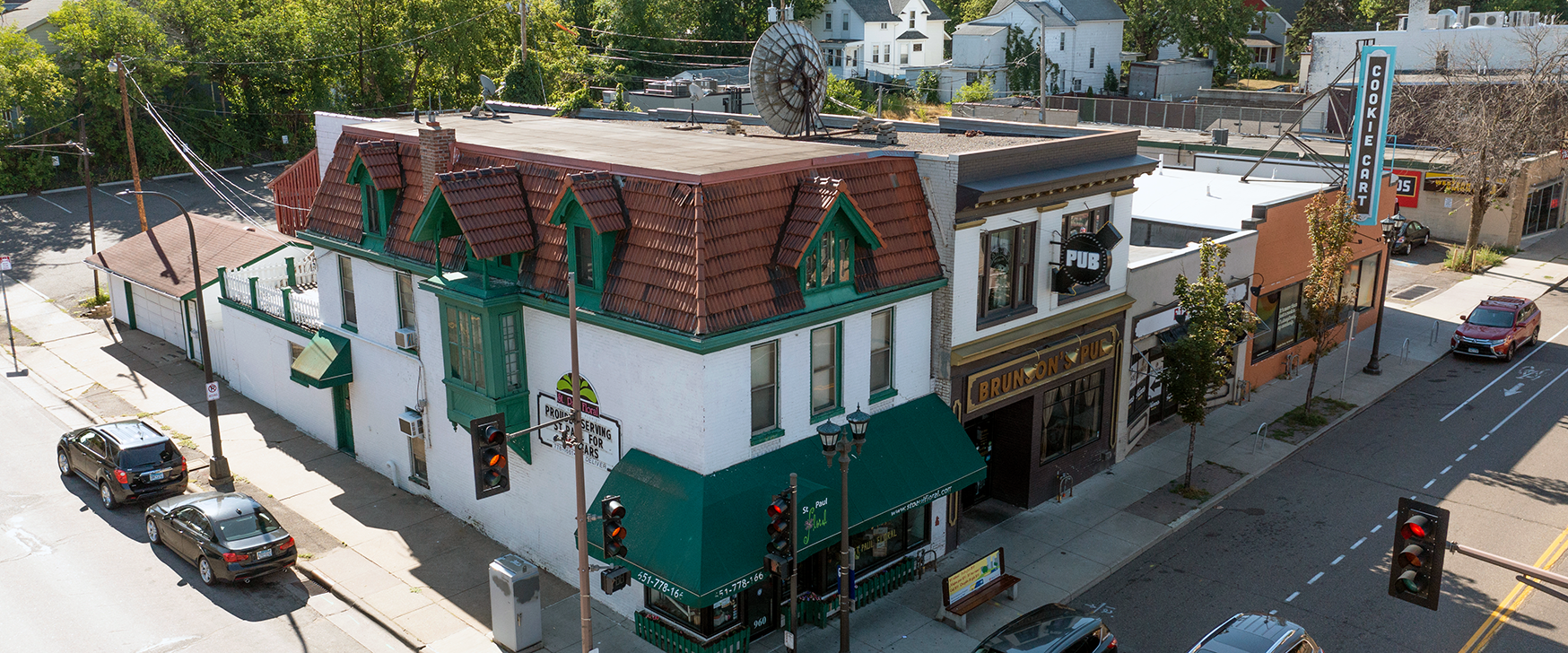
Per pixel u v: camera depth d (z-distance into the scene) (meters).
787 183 19.67
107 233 49.72
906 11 101.44
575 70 78.19
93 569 22.30
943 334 22.25
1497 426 30.73
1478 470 27.64
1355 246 37.88
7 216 51.97
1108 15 85.56
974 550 23.39
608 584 17.64
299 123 67.69
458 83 74.38
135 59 57.72
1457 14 65.50
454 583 21.75
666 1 84.25
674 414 18.64
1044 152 23.27
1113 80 87.50
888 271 20.94
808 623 20.56
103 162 59.31
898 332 21.61
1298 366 36.44
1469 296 44.69
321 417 29.31
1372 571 22.39
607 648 19.41
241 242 35.94
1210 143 48.03
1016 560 22.88
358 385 27.14
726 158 20.64
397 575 22.06
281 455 28.55
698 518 17.89
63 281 44.06
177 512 22.47
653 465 19.06
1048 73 85.25
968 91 78.44
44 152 56.06
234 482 26.73
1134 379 28.55
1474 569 22.44
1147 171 25.78
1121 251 26.39
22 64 55.38
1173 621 20.47
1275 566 22.69
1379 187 37.28
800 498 18.42
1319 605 20.98
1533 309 38.19
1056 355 24.94
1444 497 26.05
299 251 33.28
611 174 19.55
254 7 68.06
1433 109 55.06
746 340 18.16
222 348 34.06
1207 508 25.56
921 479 21.09
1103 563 22.66
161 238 39.12
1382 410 32.41
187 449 28.77
